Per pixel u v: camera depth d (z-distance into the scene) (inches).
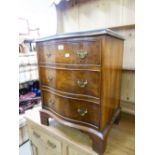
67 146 34.9
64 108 34.3
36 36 69.3
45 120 40.2
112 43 30.4
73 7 54.6
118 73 38.7
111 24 46.5
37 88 71.9
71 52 29.9
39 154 45.4
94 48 26.6
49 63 35.5
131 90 46.7
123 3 43.0
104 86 28.2
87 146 32.0
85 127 31.5
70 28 57.7
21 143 62.0
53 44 32.9
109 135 37.4
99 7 48.1
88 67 28.2
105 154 30.5
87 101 30.1
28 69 63.4
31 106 66.0
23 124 61.3
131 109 47.9
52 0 57.1
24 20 67.1
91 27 51.4
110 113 34.5
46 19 63.7
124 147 32.9
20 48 63.6
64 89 33.2
